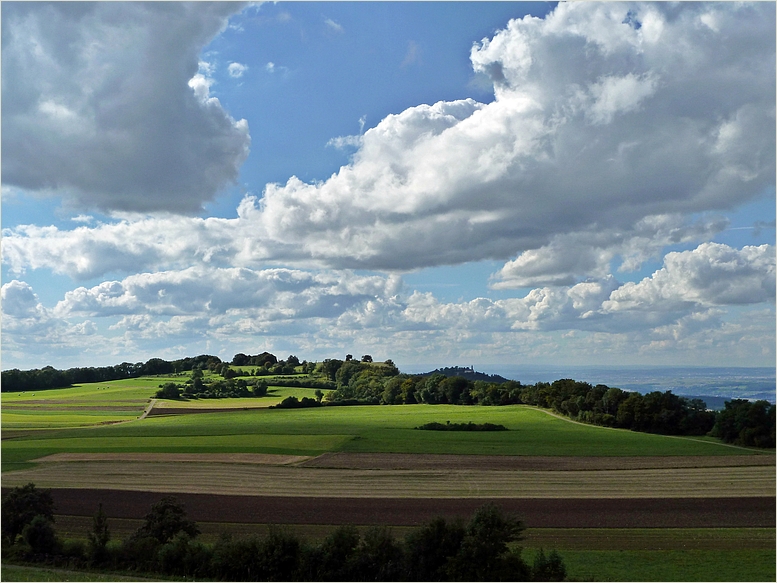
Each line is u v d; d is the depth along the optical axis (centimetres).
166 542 3638
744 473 6506
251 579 3269
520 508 5112
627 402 10406
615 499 5391
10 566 3394
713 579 3362
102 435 9656
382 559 3281
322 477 6462
